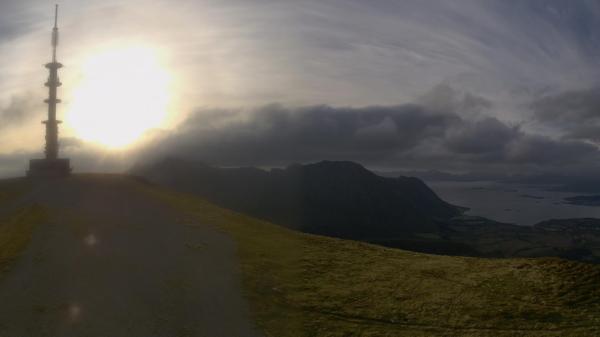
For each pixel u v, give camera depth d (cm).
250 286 3412
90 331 2611
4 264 3562
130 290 3206
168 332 2656
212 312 2955
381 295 3378
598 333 2798
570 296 3331
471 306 3192
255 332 2731
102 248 4062
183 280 3453
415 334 2781
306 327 2833
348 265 4122
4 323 2652
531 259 4181
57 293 3094
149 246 4219
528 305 3206
